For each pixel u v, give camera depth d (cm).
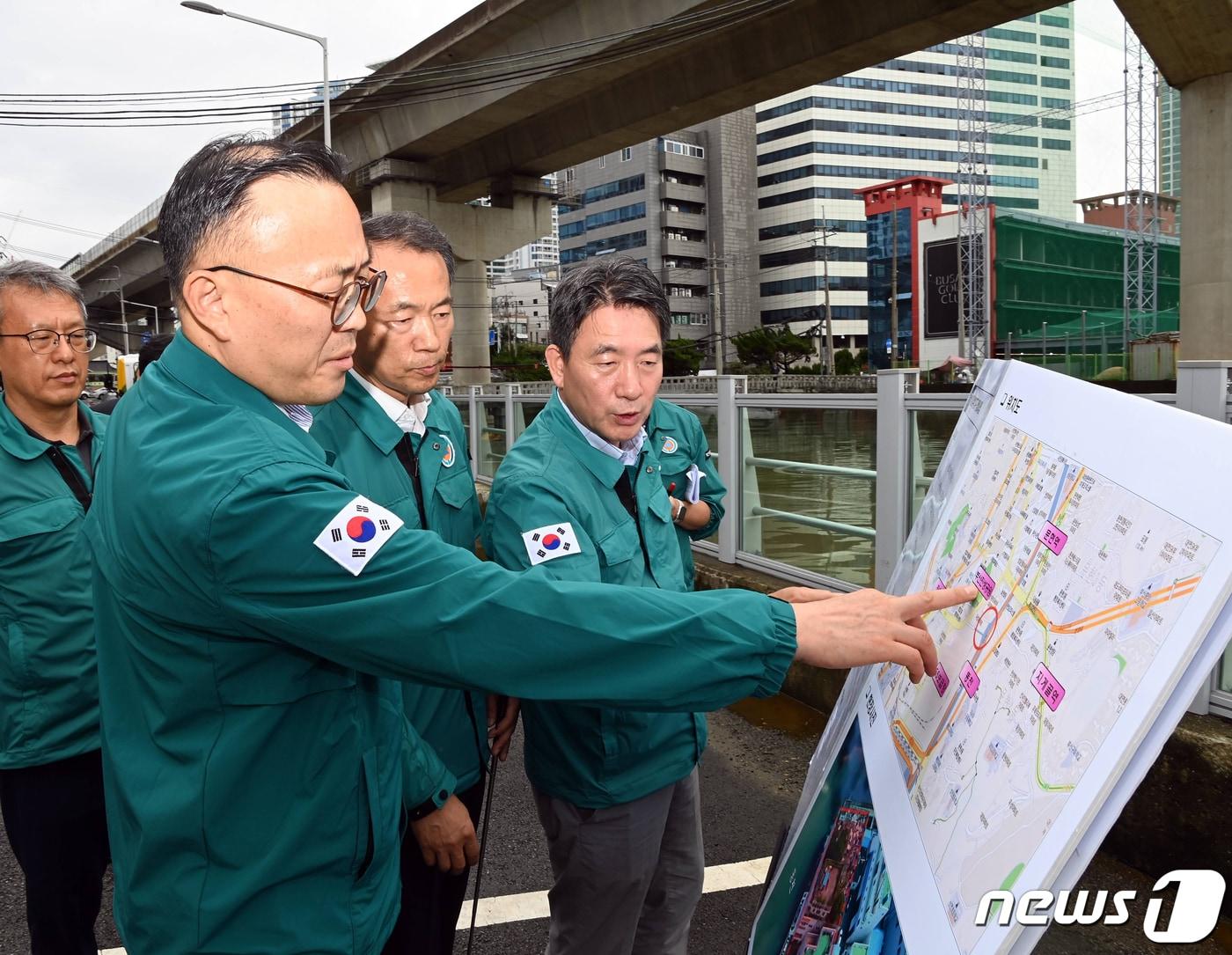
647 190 8794
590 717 157
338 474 107
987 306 5369
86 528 116
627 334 161
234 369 107
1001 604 86
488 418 907
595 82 2322
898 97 9056
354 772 114
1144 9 1284
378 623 98
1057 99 10175
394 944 177
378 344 176
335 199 107
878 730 111
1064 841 60
